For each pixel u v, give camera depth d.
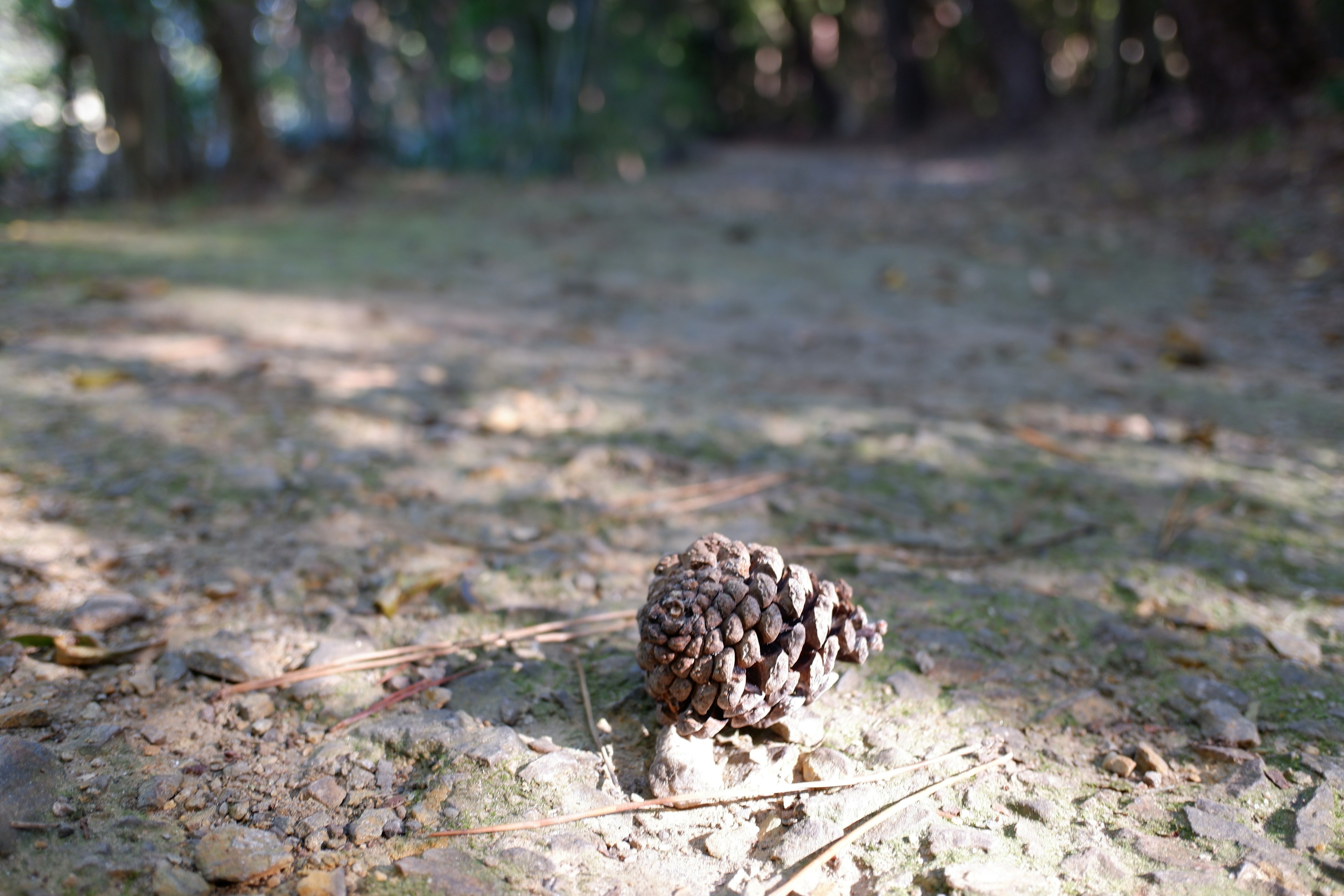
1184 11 1.36
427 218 1.19
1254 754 0.30
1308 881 0.26
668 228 1.18
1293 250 0.91
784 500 0.43
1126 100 1.87
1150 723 0.32
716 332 0.71
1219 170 1.21
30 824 0.27
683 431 0.50
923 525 0.42
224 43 1.25
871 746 0.30
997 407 0.55
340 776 0.29
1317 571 0.39
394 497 0.42
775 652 0.29
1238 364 0.64
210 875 0.26
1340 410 0.55
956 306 0.81
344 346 0.61
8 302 0.62
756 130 3.79
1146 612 0.36
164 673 0.32
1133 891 0.26
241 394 0.50
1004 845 0.27
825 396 0.57
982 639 0.35
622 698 0.32
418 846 0.27
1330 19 1.33
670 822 0.28
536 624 0.35
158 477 0.42
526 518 0.41
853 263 0.98
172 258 0.83
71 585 0.35
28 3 1.06
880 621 0.35
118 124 1.17
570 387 0.56
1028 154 2.06
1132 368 0.63
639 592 0.37
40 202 1.11
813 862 0.27
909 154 2.57
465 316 0.71
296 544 0.39
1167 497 0.44
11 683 0.31
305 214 1.18
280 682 0.32
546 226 1.17
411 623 0.35
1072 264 0.96
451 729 0.30
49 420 0.46
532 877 0.26
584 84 1.80
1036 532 0.41
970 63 3.15
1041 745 0.31
